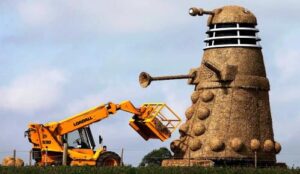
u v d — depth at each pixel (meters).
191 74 56.25
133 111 54.56
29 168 44.88
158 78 53.22
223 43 55.31
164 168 44.72
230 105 54.09
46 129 53.19
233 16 54.84
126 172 43.25
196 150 54.06
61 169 44.28
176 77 54.81
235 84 54.28
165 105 55.00
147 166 46.19
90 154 53.28
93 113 54.34
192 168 44.88
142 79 52.84
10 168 44.94
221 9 55.59
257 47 55.59
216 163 53.22
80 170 43.62
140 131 55.44
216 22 55.19
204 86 55.19
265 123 54.94
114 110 54.56
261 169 44.41
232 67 54.38
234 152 53.19
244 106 54.25
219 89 54.59
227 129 53.69
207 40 55.81
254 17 55.50
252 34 55.47
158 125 54.66
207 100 54.75
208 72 55.19
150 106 55.31
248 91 54.62
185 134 55.22
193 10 53.69
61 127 53.56
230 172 43.53
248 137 53.84
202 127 54.19
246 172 43.62
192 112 55.66
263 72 55.88
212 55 55.25
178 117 54.97
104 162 52.00
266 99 55.59
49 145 52.97
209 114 54.47
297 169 44.28
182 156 54.81
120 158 52.56
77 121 54.03
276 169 44.47
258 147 53.31
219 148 53.12
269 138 54.81
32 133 52.97
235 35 54.94
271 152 54.25
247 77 54.53
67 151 52.00
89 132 54.38
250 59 55.09
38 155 53.16
